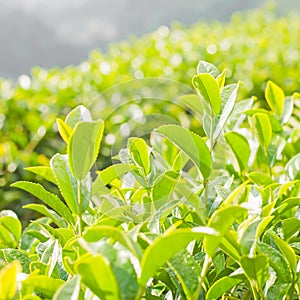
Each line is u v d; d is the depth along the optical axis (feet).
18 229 5.46
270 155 6.17
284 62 19.72
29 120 15.60
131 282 2.85
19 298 3.37
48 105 17.13
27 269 4.14
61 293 2.79
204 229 2.76
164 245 2.80
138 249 2.90
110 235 2.93
